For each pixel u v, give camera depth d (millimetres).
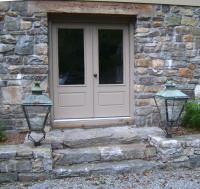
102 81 6117
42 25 5547
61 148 5074
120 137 5301
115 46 6133
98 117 6102
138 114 6000
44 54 5582
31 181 4527
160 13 5969
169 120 5102
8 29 5488
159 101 5664
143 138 5367
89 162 4918
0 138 5152
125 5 5797
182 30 6090
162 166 4855
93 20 5961
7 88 5555
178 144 4910
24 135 5520
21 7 5500
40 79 5598
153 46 5980
